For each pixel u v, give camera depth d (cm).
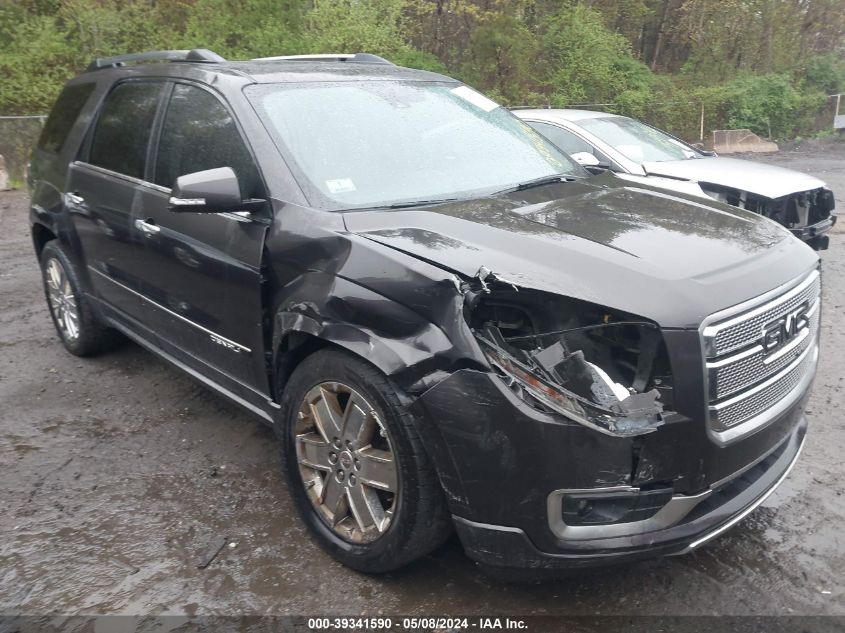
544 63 2472
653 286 252
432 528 274
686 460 249
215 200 305
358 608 285
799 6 2805
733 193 701
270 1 1838
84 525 340
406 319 265
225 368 368
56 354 551
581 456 242
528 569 259
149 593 295
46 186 518
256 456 402
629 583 298
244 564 312
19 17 1681
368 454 286
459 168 365
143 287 418
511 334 265
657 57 3136
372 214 309
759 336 268
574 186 366
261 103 354
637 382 250
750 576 301
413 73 433
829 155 1966
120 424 441
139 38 1747
